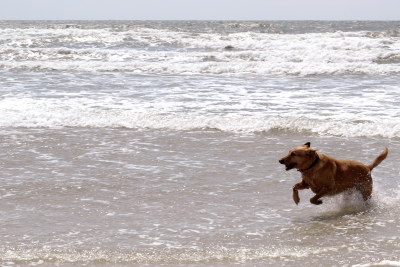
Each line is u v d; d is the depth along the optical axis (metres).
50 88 15.41
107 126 10.84
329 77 18.31
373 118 11.06
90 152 9.02
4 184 7.34
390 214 6.38
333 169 6.50
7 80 17.12
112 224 5.96
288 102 13.12
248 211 6.44
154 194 7.01
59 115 11.39
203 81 17.27
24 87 15.54
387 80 17.25
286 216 6.30
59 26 51.22
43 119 11.19
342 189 6.58
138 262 4.96
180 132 10.41
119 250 5.22
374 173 7.89
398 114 11.41
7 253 5.11
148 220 6.10
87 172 7.93
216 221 6.08
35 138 9.90
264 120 10.74
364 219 6.21
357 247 5.31
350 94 14.33
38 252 5.14
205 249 5.27
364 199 6.73
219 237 5.60
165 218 6.17
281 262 4.95
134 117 11.21
